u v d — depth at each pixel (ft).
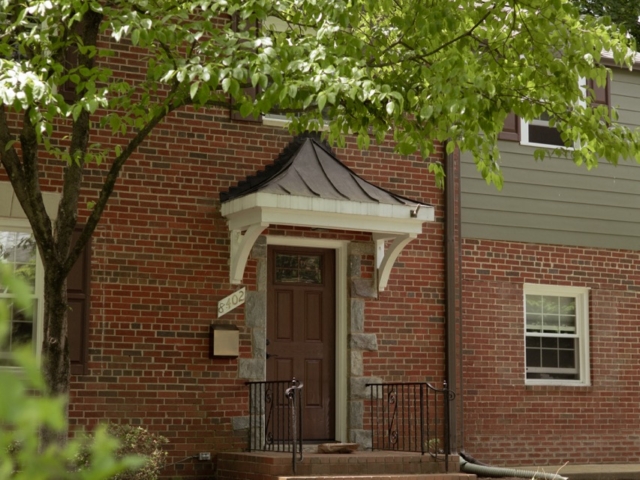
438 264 41.22
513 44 29.07
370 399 38.96
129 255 35.53
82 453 22.30
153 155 36.37
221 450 35.94
